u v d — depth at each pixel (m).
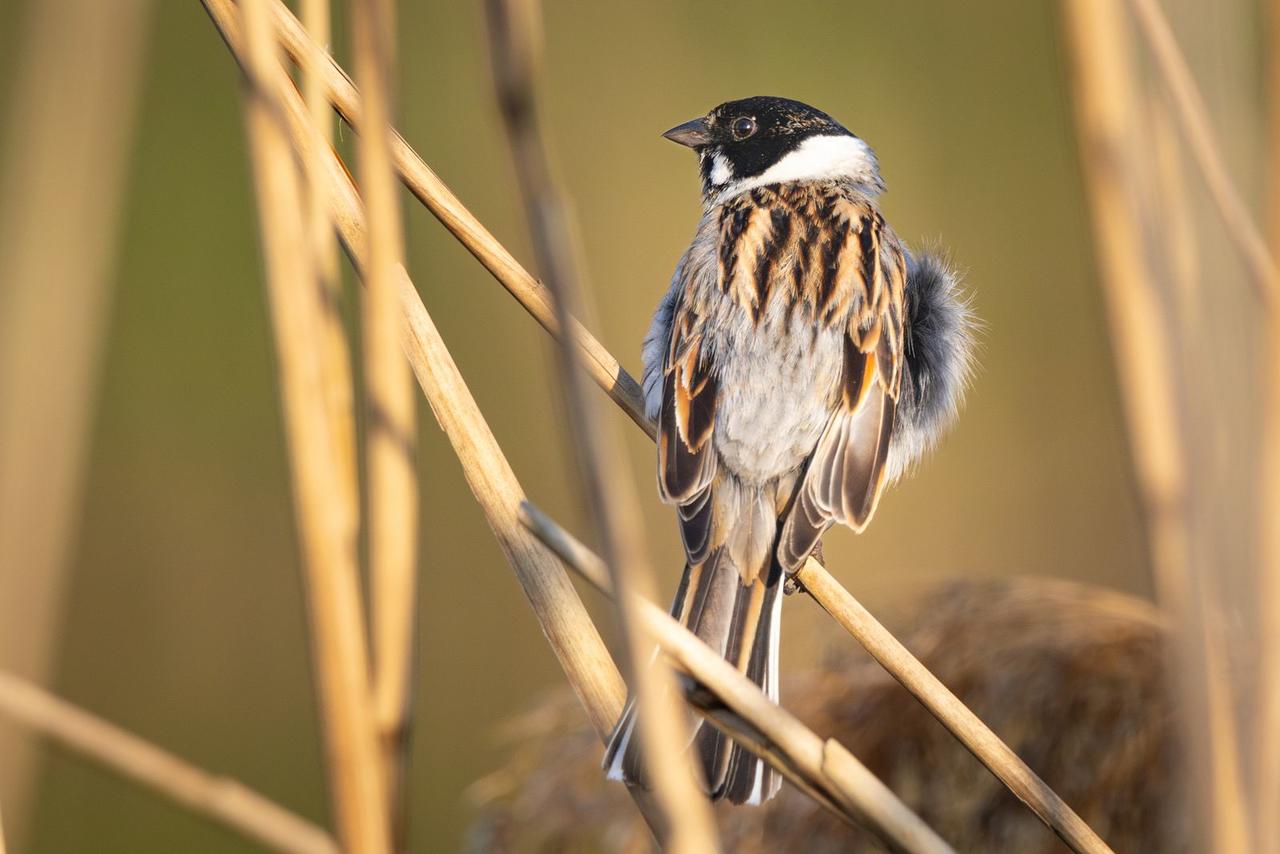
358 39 4.54
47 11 5.87
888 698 8.05
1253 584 3.86
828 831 7.84
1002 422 15.63
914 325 8.47
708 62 16.38
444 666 14.98
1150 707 7.57
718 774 5.75
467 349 15.45
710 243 8.13
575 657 5.45
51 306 5.98
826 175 9.80
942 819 7.86
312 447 4.64
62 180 5.91
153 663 14.23
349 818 4.58
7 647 6.07
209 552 14.59
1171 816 7.34
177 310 14.94
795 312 7.65
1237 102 3.96
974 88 16.52
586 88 16.25
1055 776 7.71
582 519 3.84
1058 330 15.98
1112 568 15.35
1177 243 3.85
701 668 4.82
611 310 15.95
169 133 15.23
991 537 15.27
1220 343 3.84
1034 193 16.36
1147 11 3.94
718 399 7.45
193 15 15.42
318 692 4.62
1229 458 3.83
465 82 15.96
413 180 5.96
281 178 4.66
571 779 8.18
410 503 4.65
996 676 7.79
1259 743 3.88
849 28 16.56
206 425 14.86
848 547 14.91
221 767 14.25
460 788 14.72
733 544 7.10
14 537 6.02
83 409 6.12
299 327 4.66
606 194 16.14
